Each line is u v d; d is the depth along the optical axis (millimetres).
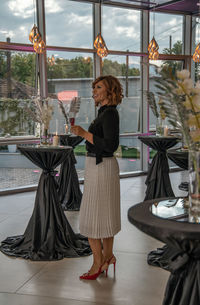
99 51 6895
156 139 5594
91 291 3045
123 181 7945
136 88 8531
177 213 1989
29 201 6246
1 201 6258
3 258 3799
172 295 2035
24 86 7031
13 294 3004
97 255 3268
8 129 6898
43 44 6160
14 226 4855
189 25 9000
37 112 4215
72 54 7602
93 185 3131
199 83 1933
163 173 5805
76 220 5133
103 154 3104
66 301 2881
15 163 7023
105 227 3158
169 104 1948
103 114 3047
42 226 3875
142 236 4426
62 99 7344
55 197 3965
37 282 3227
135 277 3303
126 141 8523
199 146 1984
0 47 6664
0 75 6750
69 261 3699
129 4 8062
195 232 1670
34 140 7156
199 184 1889
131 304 2824
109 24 8062
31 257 3738
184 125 1914
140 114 8664
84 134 3021
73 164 5809
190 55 9148
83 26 7688
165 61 8961
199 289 1868
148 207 2129
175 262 1938
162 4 7973
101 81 3061
